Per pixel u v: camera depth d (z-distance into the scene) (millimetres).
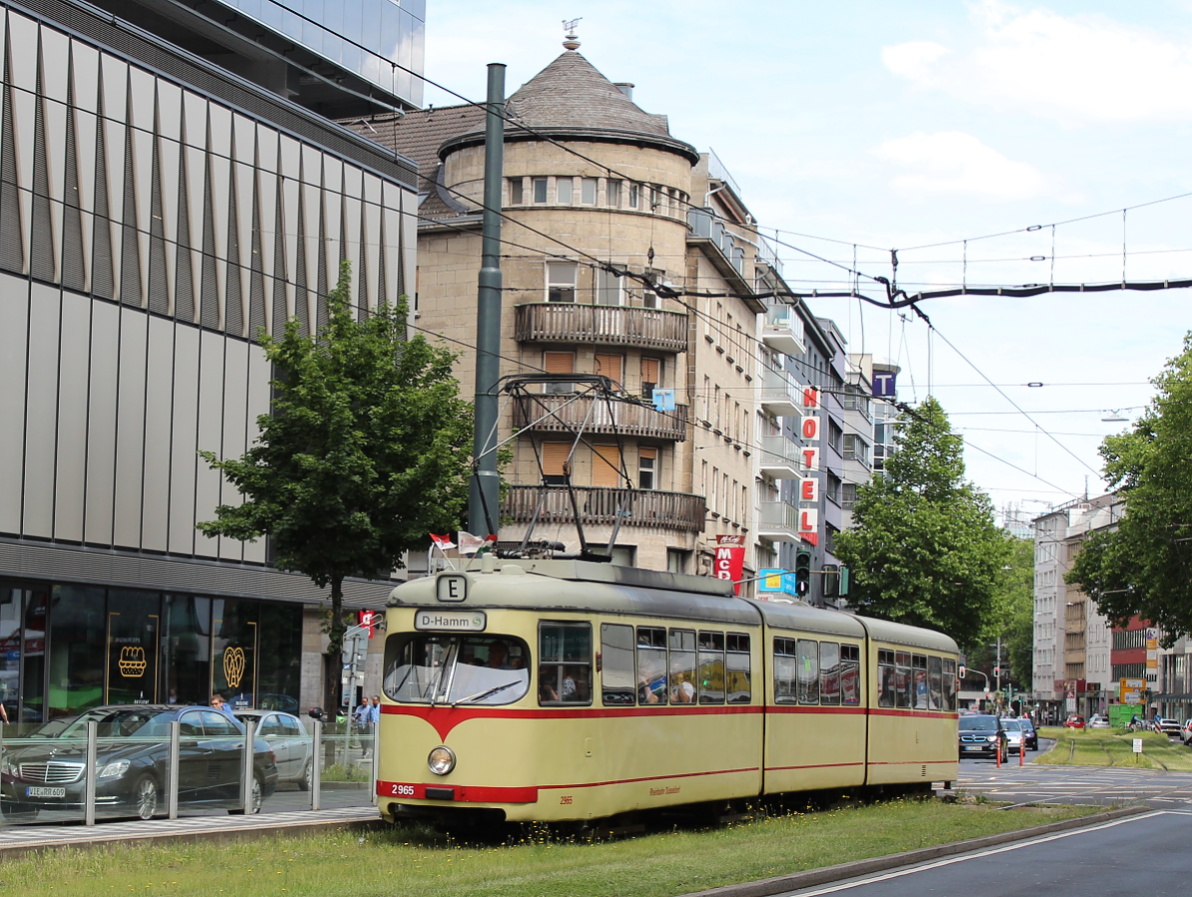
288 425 29453
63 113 36094
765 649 25344
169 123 39281
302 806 23312
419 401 29062
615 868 16516
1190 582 72062
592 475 53719
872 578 77875
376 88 50375
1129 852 21312
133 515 38281
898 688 30844
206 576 40875
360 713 36062
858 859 18422
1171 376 73500
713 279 61938
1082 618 180125
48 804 19047
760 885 15648
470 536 21969
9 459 34688
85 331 36781
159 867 16547
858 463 116875
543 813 19688
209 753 21422
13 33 34688
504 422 53188
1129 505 73875
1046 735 112312
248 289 42000
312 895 14016
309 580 45375
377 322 30094
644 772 21500
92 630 37625
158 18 44562
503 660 20000
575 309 52906
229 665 42500
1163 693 146000
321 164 44781
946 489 78750
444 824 20797
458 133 61750
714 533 62375
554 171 54031
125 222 37969
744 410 68938
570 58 56719
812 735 26734
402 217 48156
